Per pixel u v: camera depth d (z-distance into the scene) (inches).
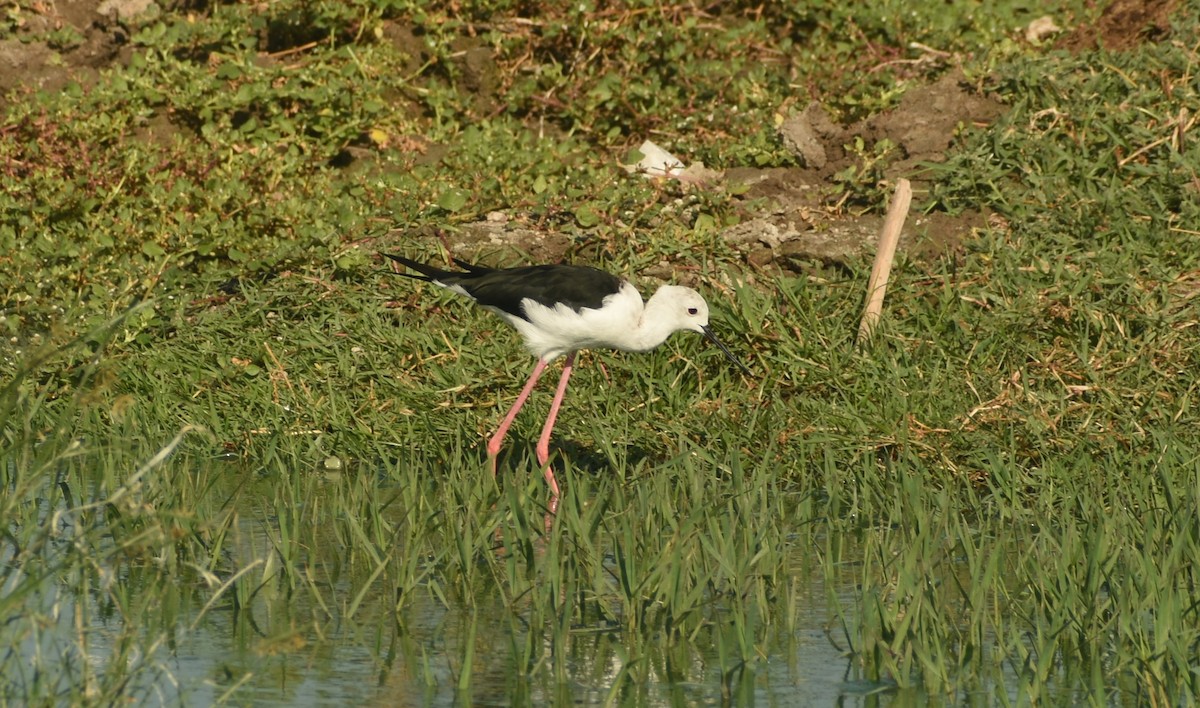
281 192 590.6
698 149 632.4
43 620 268.4
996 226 562.3
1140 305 490.3
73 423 468.1
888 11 692.1
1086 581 321.1
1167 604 294.7
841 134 614.2
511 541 346.0
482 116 669.3
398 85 665.0
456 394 490.3
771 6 716.7
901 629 297.7
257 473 451.5
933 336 493.0
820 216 573.6
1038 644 296.2
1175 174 558.9
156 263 546.0
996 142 580.4
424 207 571.2
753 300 509.4
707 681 293.4
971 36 684.7
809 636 319.6
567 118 666.8
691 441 455.5
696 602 320.2
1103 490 402.9
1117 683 291.0
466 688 287.1
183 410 486.9
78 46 661.9
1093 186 565.3
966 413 451.8
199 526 369.7
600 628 322.7
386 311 527.8
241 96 629.0
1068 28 687.1
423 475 415.5
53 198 564.1
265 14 684.1
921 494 397.4
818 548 378.0
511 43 677.9
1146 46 621.0
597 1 695.1
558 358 506.9
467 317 521.3
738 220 567.2
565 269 454.6
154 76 641.6
